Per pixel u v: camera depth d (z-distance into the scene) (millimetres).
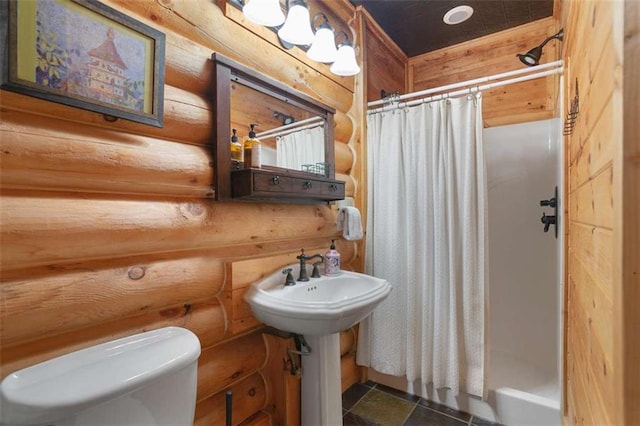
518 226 2236
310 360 1372
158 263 1024
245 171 1221
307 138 1637
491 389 1714
